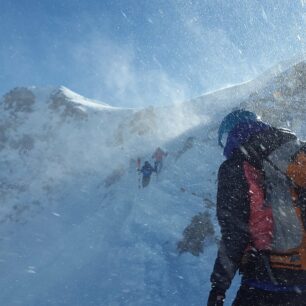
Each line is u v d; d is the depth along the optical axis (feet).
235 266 5.18
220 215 5.23
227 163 5.35
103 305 41.16
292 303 4.91
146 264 46.70
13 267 72.74
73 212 129.18
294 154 5.20
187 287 40.98
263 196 5.11
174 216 58.34
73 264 56.44
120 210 73.20
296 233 4.96
